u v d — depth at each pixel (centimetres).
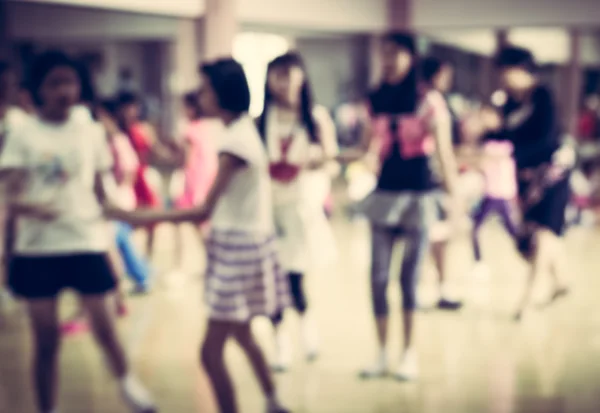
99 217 282
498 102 529
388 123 351
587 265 634
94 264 279
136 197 548
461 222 737
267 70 356
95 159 282
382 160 356
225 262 273
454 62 1922
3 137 363
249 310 276
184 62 972
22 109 427
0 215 521
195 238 757
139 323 462
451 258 661
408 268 354
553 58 1587
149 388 351
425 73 448
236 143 269
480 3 1071
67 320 472
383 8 1095
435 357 395
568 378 362
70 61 272
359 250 716
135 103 545
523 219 471
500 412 319
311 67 1788
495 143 534
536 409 323
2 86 429
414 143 348
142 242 730
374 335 438
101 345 286
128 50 1884
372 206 355
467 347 413
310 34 1338
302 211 369
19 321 467
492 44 1730
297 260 368
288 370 375
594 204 967
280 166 360
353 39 1337
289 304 296
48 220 270
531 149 461
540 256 465
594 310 490
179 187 655
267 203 284
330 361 390
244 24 1188
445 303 493
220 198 278
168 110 1825
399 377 360
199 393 345
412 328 358
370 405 328
